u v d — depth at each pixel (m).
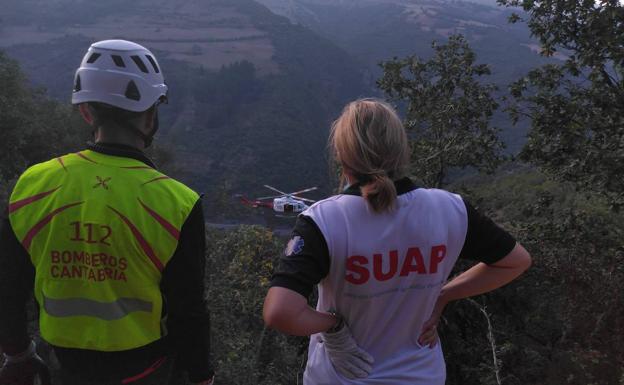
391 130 1.44
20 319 1.48
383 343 1.50
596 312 8.84
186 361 1.55
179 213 1.44
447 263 1.49
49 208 1.41
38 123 24.12
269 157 105.75
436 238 1.45
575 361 7.99
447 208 1.49
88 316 1.42
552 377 8.20
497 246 1.53
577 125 9.75
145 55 1.54
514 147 43.25
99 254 1.40
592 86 9.53
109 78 1.45
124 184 1.43
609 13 9.07
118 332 1.43
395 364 1.50
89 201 1.40
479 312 8.82
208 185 94.94
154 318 1.46
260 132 112.62
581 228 9.95
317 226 1.39
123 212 1.40
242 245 9.61
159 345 1.52
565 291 9.54
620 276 9.12
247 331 7.57
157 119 1.62
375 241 1.40
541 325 9.64
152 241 1.41
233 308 7.83
